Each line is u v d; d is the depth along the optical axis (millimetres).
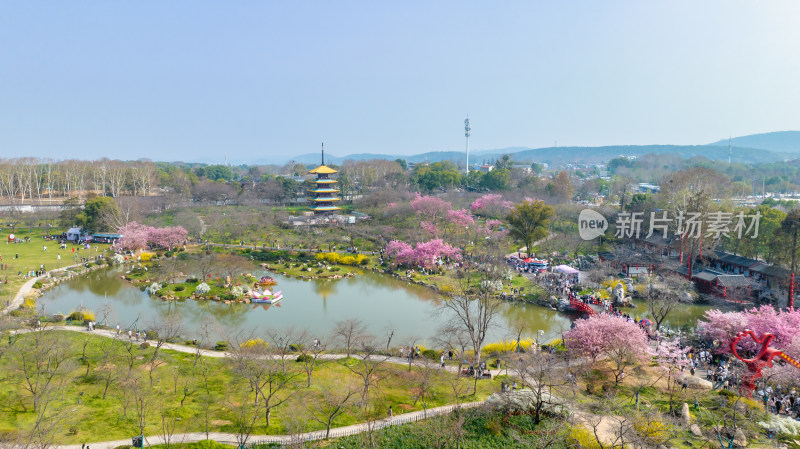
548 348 73875
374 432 49062
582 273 119688
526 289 108812
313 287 116438
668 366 65750
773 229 110562
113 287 112188
